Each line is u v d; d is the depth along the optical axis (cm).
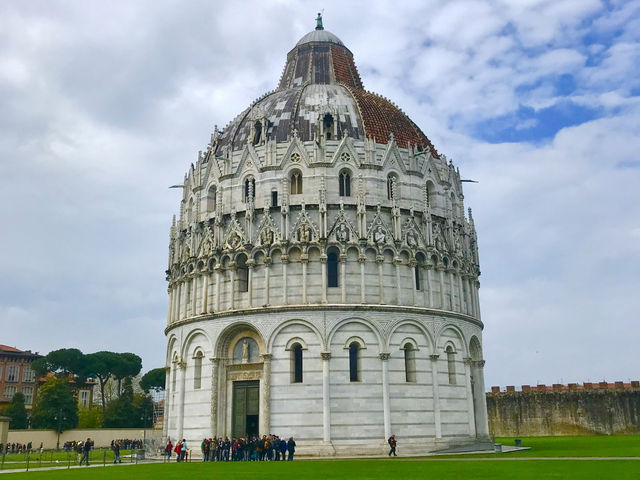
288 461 5756
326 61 9406
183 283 7856
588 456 5444
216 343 7081
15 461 7231
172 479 3856
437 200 7938
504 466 4500
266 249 7081
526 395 12031
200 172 8094
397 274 7144
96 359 14750
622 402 11362
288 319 6831
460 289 7762
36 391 15350
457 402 7244
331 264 7106
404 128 8375
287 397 6669
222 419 6950
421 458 5881
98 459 7538
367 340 6850
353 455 6444
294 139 7469
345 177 7438
